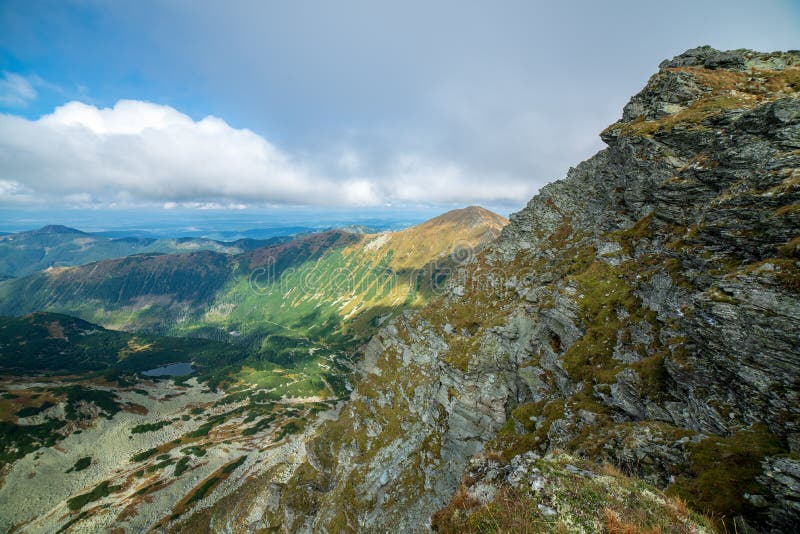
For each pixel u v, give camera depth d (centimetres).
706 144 4047
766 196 2612
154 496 16038
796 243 2192
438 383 6041
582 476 1684
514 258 8112
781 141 3080
